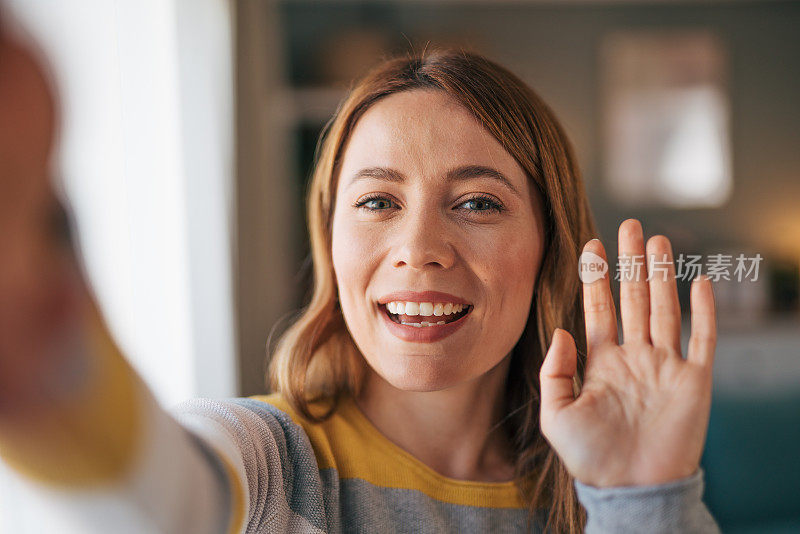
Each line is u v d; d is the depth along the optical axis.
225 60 2.03
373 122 0.67
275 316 2.52
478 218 0.66
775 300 2.91
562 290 0.75
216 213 2.00
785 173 3.19
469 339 0.66
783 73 3.18
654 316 0.56
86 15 1.37
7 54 0.25
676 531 0.49
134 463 0.32
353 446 0.70
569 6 3.15
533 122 0.72
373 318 0.66
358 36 2.77
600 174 3.20
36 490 0.31
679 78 3.17
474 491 0.70
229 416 0.57
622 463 0.51
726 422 1.82
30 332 0.28
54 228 0.28
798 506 1.74
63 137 0.27
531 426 0.76
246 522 0.49
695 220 3.19
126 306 1.50
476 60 0.72
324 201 0.78
